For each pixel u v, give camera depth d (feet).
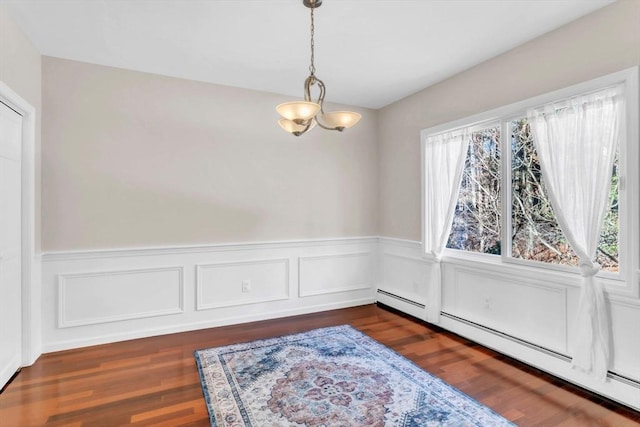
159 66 10.55
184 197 11.50
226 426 6.48
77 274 10.11
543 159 8.62
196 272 11.66
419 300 12.86
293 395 7.56
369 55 9.89
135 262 10.84
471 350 10.00
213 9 7.63
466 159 11.34
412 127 13.12
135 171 10.82
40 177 9.62
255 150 12.61
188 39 8.96
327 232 14.02
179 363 9.11
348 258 14.48
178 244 11.41
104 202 10.44
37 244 9.42
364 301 14.82
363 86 12.30
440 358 9.45
